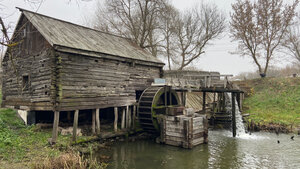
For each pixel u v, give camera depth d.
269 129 12.68
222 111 14.27
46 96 8.66
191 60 24.17
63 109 8.13
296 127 12.65
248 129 13.07
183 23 24.41
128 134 10.75
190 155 8.05
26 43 10.15
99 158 7.48
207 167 6.84
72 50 8.47
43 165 5.30
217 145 9.55
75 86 8.68
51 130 9.59
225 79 11.39
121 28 21.84
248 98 19.30
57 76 8.13
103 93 9.89
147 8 20.33
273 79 20.48
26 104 9.96
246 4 20.95
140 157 7.76
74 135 8.38
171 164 7.08
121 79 10.95
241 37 21.42
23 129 9.43
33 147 7.23
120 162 7.19
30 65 9.78
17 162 5.85
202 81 12.71
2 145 6.80
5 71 11.87
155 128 10.79
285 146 9.38
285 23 19.89
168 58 24.66
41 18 10.24
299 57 21.55
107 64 10.22
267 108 16.70
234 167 6.84
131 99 11.49
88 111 12.97
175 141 9.35
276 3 19.77
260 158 7.75
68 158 5.60
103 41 11.98
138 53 13.12
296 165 7.02
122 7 20.30
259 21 20.48
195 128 9.35
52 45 7.90
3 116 10.80
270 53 21.22
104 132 10.19
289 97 17.16
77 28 11.87
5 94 11.80
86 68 9.20
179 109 10.38
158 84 12.05
